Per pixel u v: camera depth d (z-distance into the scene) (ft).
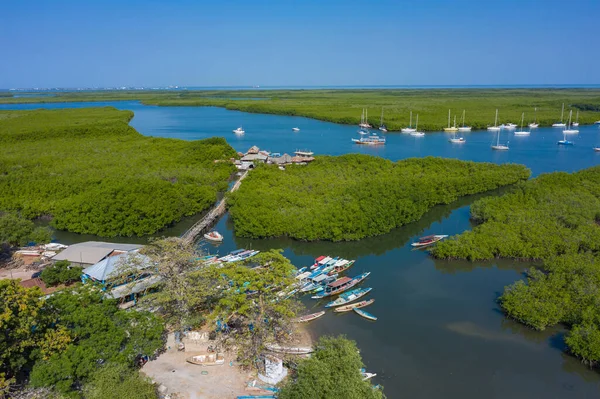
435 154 532.32
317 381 116.78
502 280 217.56
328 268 223.71
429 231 287.89
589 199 312.71
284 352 150.20
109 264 193.57
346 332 171.53
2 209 289.12
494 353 159.94
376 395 120.78
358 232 264.93
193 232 264.72
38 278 195.42
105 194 281.54
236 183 378.94
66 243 258.98
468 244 240.32
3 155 451.12
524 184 339.98
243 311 151.23
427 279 218.79
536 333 172.24
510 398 137.90
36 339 126.21
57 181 334.03
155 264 176.04
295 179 361.10
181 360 145.69
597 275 195.31
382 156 521.24
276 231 264.31
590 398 138.51
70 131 589.73
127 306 174.40
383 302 195.62
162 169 393.50
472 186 360.07
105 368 122.62
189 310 167.12
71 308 140.36
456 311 188.44
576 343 153.69
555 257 220.43
